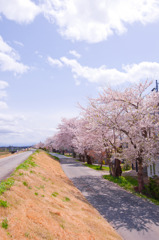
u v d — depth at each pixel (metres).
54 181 15.94
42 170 18.11
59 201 10.88
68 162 46.41
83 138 30.52
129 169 34.94
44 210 8.22
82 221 9.34
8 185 8.56
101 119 19.59
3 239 5.11
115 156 19.64
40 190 10.71
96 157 41.12
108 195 16.16
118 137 23.78
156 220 10.98
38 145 140.50
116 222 10.71
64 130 52.25
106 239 8.31
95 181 21.89
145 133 18.64
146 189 17.86
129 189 18.23
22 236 5.69
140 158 17.89
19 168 13.84
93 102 21.83
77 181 21.73
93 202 14.22
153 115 17.98
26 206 7.55
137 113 17.73
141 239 8.80
